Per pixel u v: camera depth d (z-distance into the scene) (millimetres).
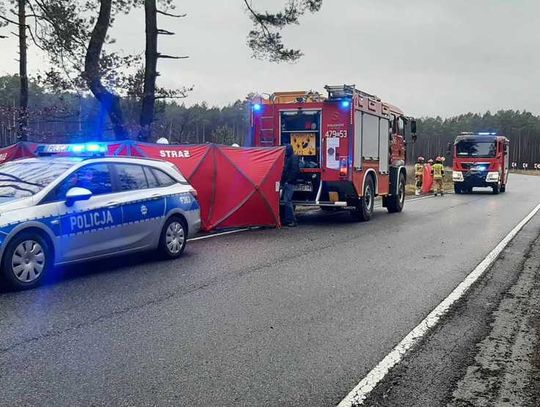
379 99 16344
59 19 17031
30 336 5289
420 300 6883
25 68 20406
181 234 9500
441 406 4016
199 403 3973
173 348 5055
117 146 11828
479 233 13000
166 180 9445
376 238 12070
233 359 4816
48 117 18484
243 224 13336
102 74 17219
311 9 20859
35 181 7547
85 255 7746
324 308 6449
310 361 4812
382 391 4246
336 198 14695
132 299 6684
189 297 6824
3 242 6688
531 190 35531
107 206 8031
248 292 7133
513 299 7023
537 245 11281
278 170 13633
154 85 18922
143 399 4012
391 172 17906
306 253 10070
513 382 4465
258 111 15352
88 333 5406
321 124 14500
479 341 5422
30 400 3955
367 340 5379
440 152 126688
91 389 4160
